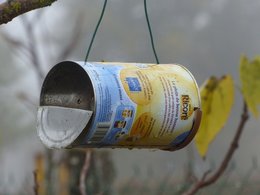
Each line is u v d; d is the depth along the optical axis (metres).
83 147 3.12
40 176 7.02
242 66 4.24
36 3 3.08
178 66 3.32
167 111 3.16
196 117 3.25
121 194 7.88
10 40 7.30
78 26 8.20
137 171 8.26
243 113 4.70
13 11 3.07
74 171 7.08
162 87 3.18
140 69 3.20
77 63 3.12
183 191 6.70
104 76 3.07
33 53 7.27
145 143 3.19
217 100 4.34
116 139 3.09
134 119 3.08
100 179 7.14
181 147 3.29
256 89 4.25
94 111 2.99
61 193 7.12
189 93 3.25
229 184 7.24
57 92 3.21
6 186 8.09
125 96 3.06
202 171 7.01
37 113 3.24
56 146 3.08
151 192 7.91
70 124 3.08
